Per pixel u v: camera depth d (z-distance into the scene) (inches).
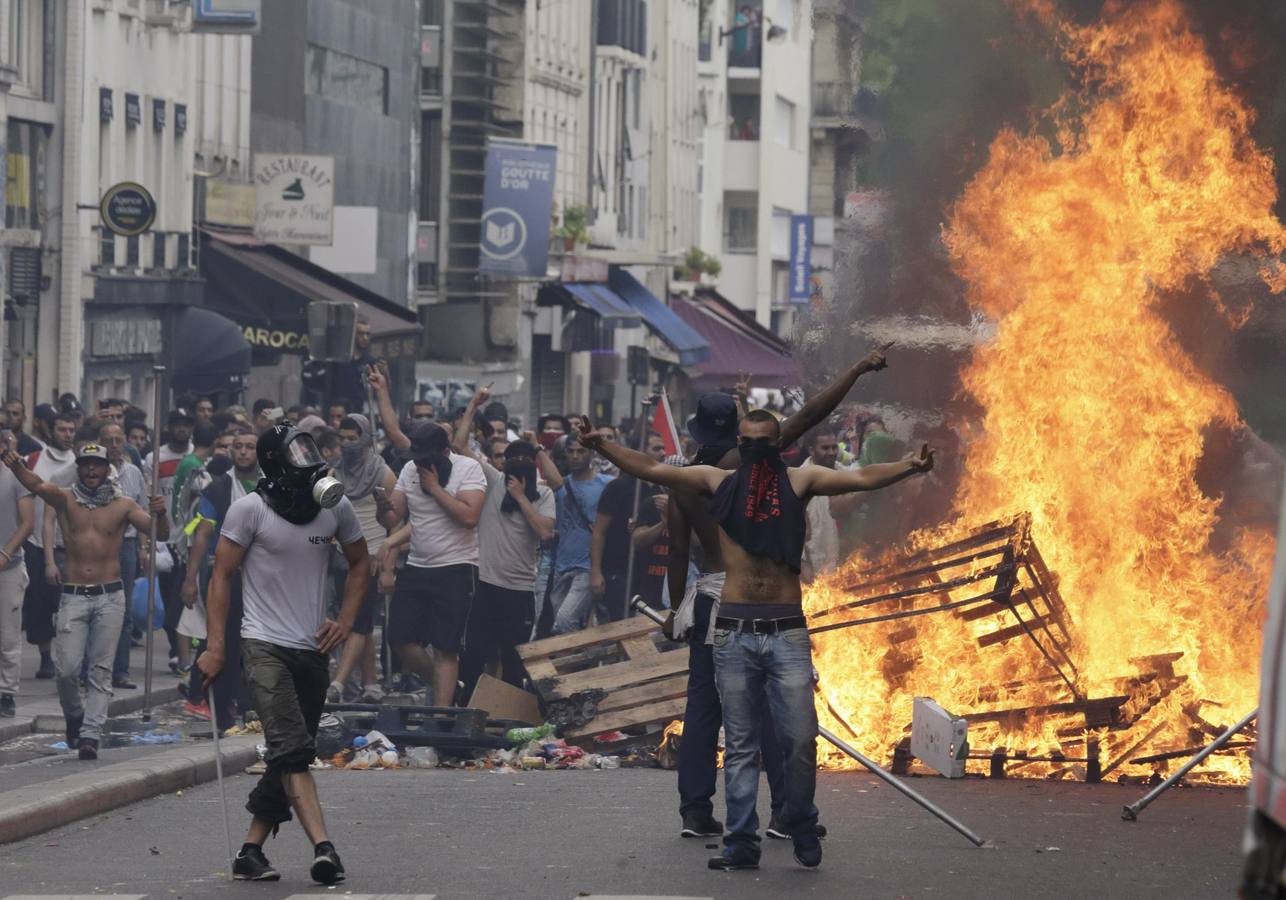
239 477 1807.3
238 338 3885.3
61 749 1551.4
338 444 1899.6
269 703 965.8
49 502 1499.8
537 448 1994.3
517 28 5866.1
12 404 2359.7
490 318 5762.8
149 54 3818.9
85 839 1105.4
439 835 1092.5
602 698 1540.4
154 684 1937.7
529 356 6008.9
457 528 1686.8
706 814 1065.5
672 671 1550.2
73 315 3432.6
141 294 3722.9
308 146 4771.2
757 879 946.7
